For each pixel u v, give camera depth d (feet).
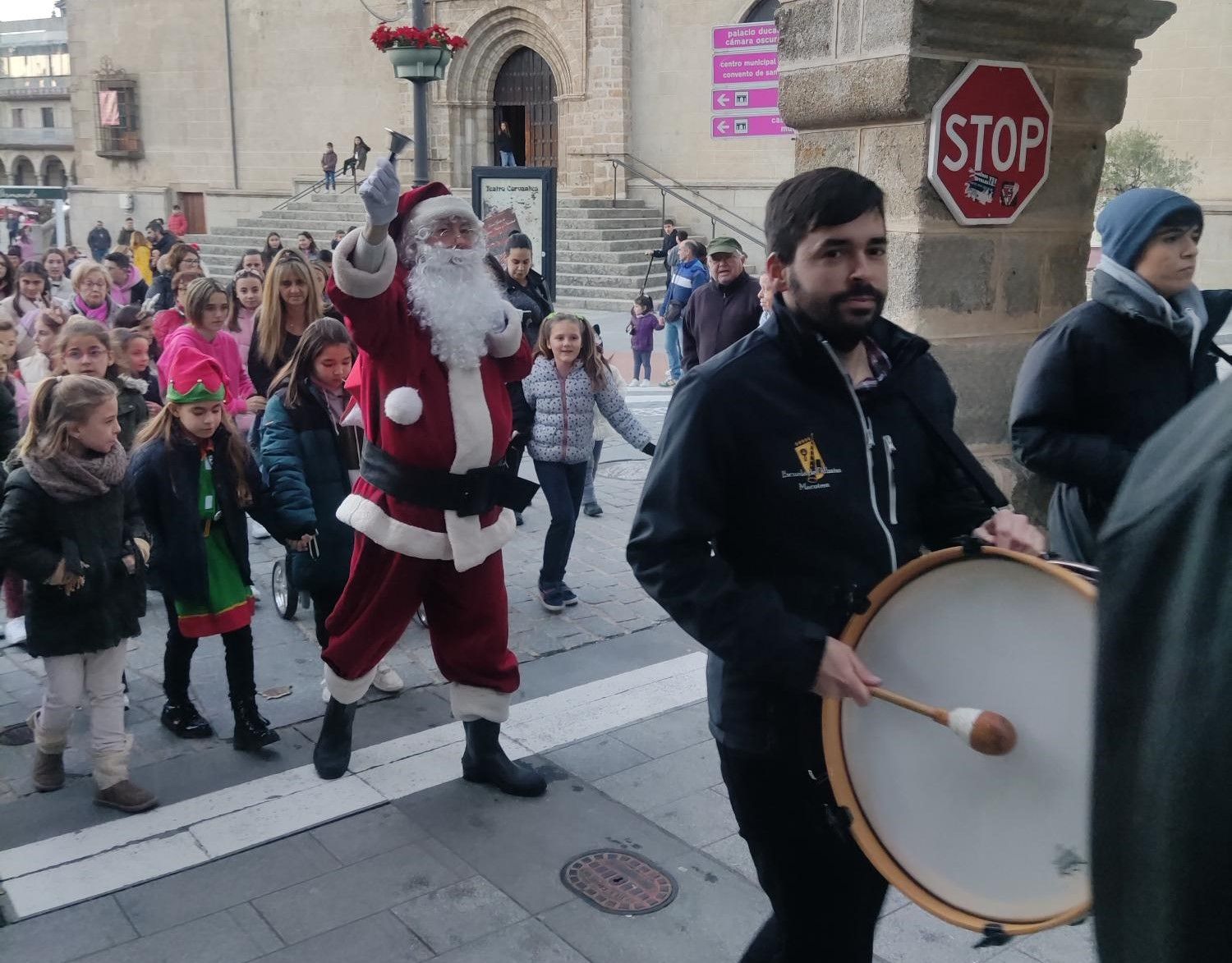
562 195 84.69
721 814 12.64
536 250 36.70
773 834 7.36
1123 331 11.02
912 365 7.41
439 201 12.10
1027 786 6.04
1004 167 16.60
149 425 13.92
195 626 13.87
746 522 7.06
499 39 86.43
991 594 6.23
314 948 10.25
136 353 20.06
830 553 6.94
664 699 15.72
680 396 7.00
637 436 19.70
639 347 45.06
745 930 10.53
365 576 12.81
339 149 93.20
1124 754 3.09
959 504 7.57
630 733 14.67
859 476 6.98
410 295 11.90
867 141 16.80
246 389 21.59
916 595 6.51
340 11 90.84
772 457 6.88
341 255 11.10
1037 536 6.88
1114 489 10.83
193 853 11.84
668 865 11.60
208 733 14.65
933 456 7.45
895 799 6.47
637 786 13.29
